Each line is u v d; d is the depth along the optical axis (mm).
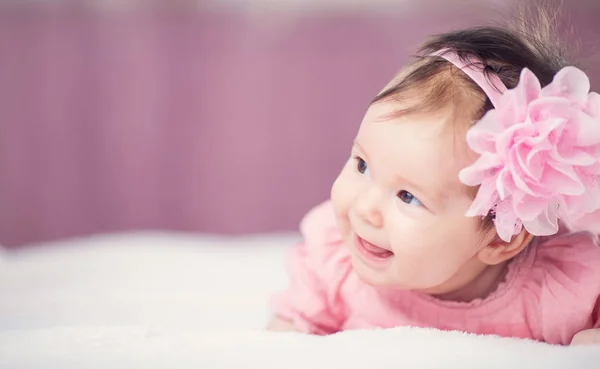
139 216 2490
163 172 2488
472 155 847
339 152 2500
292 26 2457
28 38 2365
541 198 813
